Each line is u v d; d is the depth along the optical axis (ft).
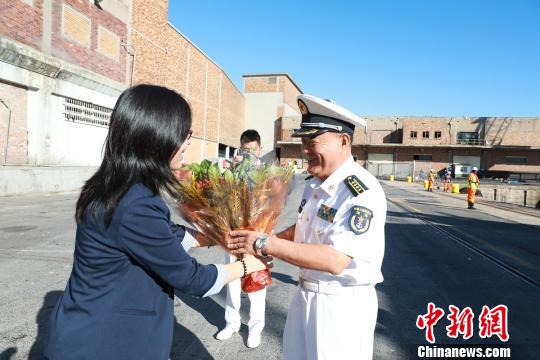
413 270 17.98
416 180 138.72
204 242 6.49
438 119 149.28
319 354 5.32
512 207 55.88
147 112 4.11
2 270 15.61
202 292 4.44
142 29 65.26
